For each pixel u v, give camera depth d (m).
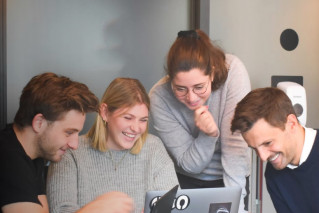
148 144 1.98
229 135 2.07
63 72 2.85
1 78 2.67
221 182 2.28
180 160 2.18
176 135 2.19
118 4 2.94
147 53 3.02
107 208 1.36
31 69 2.79
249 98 1.60
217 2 3.12
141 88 1.89
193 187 2.31
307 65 3.41
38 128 1.42
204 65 1.89
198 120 2.01
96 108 1.52
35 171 1.48
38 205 1.38
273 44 3.29
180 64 1.88
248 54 3.23
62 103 1.41
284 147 1.60
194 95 1.95
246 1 3.19
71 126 1.45
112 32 2.94
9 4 2.71
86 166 1.87
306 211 1.73
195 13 3.07
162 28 3.04
